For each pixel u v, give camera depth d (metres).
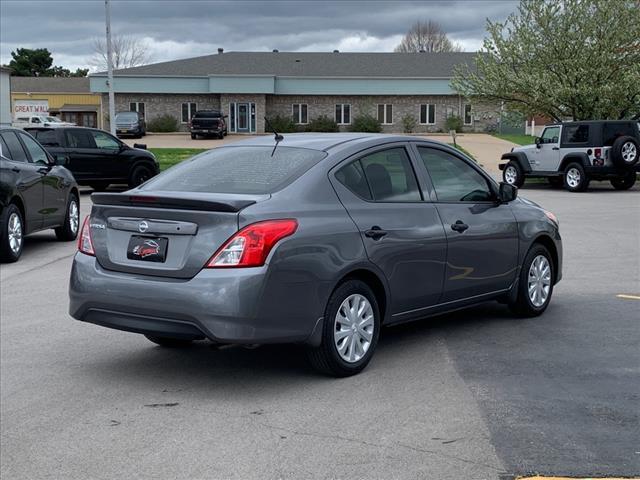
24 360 6.30
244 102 58.47
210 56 62.12
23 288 9.36
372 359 6.14
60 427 4.80
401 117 59.47
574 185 23.23
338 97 59.38
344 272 5.53
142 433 4.67
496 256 6.91
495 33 31.08
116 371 5.96
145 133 56.66
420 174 6.42
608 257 11.13
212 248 5.15
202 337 5.17
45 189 12.27
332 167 5.78
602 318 7.45
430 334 6.91
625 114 29.61
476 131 60.91
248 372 5.88
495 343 6.58
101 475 4.10
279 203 5.34
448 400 5.15
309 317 5.34
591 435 4.51
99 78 58.12
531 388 5.38
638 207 18.28
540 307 7.53
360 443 4.44
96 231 5.71
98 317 5.59
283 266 5.17
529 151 24.58
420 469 4.07
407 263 6.04
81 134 22.23
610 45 28.75
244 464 4.18
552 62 29.75
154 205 5.41
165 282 5.25
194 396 5.34
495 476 3.97
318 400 5.20
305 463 4.18
